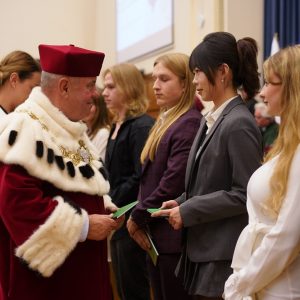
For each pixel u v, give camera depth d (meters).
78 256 1.75
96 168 1.89
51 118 1.76
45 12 7.45
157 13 5.89
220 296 1.87
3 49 7.24
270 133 3.84
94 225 1.70
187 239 2.01
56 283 1.71
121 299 2.76
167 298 2.20
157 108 5.93
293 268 1.43
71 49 1.80
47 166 1.66
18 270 1.67
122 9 6.86
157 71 2.38
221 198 1.85
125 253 2.65
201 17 4.99
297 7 4.52
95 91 1.87
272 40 4.59
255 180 1.52
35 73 2.24
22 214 1.60
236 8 4.68
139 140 2.69
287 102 1.47
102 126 3.29
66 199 1.69
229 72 1.98
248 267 1.44
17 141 1.64
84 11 7.69
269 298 1.44
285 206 1.40
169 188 2.19
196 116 2.29
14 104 2.23
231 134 1.87
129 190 2.66
